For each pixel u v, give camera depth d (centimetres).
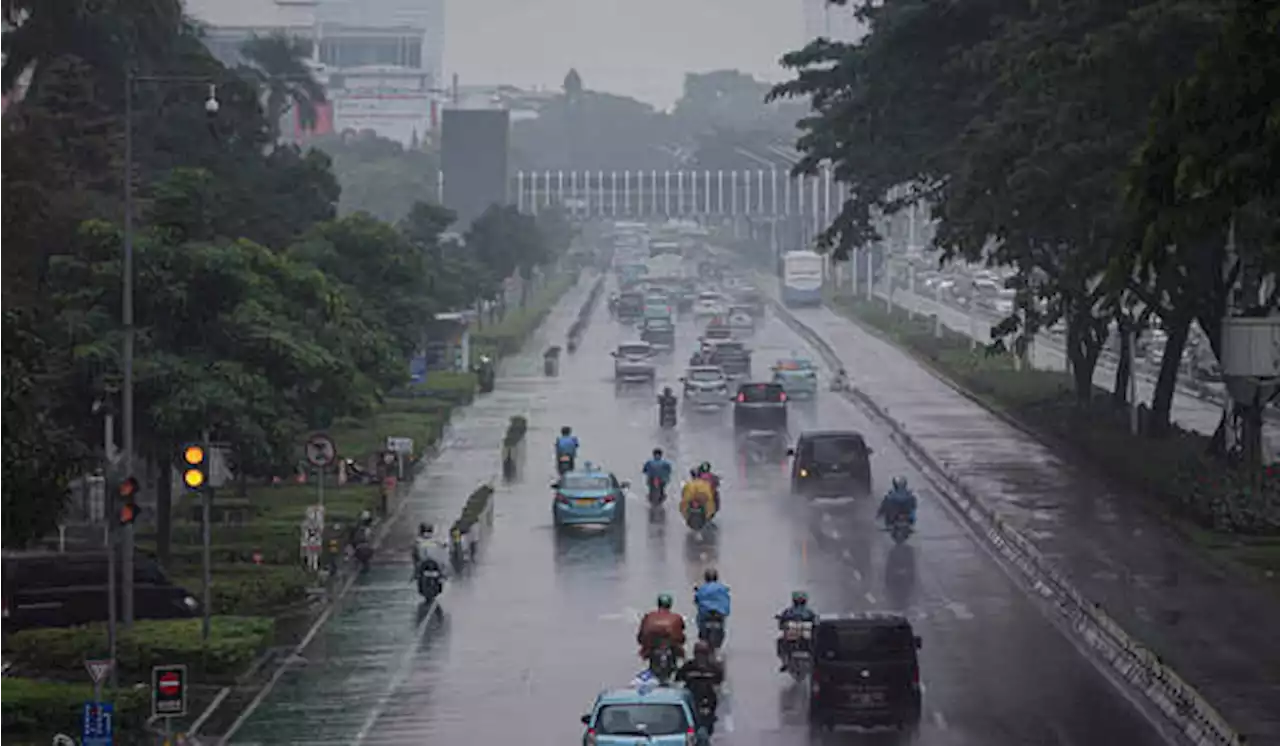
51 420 12181
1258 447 15400
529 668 10225
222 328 12688
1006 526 13888
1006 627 10988
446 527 15125
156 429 12094
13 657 10344
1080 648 10425
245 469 12744
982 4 18162
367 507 15638
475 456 19488
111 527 9344
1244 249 13912
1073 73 13550
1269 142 8094
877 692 8562
